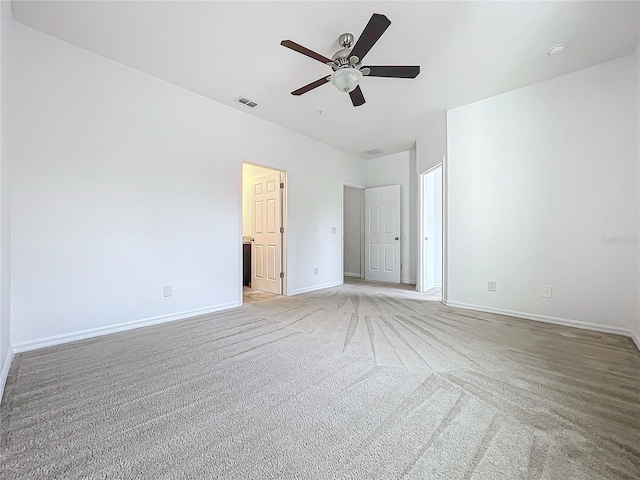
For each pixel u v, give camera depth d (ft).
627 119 8.54
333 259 17.47
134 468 3.75
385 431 4.47
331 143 16.60
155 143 9.83
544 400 5.28
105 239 8.79
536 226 10.22
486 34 7.48
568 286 9.61
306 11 6.75
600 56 8.51
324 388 5.73
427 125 13.87
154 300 9.86
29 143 7.47
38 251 7.62
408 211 18.33
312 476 3.63
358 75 7.39
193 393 5.56
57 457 3.93
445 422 4.67
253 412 4.96
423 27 7.21
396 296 14.49
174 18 7.02
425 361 6.92
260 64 8.96
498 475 3.63
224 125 11.76
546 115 9.93
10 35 6.77
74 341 8.18
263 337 8.60
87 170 8.43
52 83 7.81
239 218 12.37
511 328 9.37
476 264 11.64
